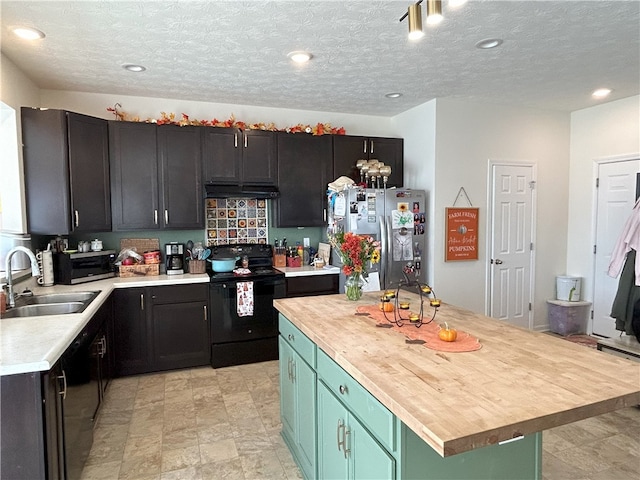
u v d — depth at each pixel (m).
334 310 2.33
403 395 1.22
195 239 4.29
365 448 1.43
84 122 3.41
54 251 3.47
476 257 4.43
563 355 1.57
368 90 3.86
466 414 1.10
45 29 2.48
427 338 1.78
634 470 2.24
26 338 1.92
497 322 2.05
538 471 1.49
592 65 3.25
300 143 4.29
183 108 4.16
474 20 2.44
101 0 2.13
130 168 3.72
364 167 4.24
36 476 1.70
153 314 3.58
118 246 4.03
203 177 3.97
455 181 4.30
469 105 4.32
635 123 4.19
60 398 1.85
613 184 4.44
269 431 2.67
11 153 3.10
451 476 1.34
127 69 3.21
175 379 3.51
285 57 3.00
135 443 2.52
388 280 3.99
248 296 3.82
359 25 2.48
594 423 2.77
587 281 4.75
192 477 2.20
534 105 4.52
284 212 4.28
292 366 2.30
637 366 1.45
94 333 2.62
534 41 2.76
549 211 4.83
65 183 3.26
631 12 2.36
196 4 2.20
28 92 3.38
